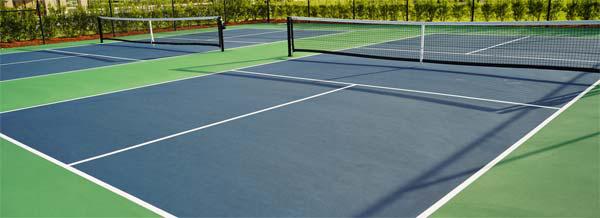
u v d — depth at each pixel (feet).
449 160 16.56
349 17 84.99
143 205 13.74
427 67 35.73
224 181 15.33
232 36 64.75
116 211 13.38
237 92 28.50
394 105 24.31
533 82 29.22
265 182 15.17
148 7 80.02
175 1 83.20
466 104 24.16
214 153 17.98
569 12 64.69
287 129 20.74
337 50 47.03
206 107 25.09
